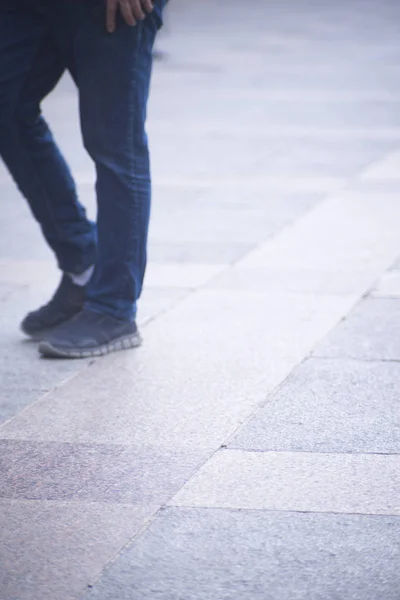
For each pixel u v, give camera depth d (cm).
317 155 954
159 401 406
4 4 441
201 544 296
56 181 476
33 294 564
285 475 338
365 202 764
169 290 560
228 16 2561
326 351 459
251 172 885
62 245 482
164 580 277
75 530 306
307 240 661
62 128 1121
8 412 401
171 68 1622
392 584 272
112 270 463
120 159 451
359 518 308
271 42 1983
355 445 361
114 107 445
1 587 276
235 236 677
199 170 896
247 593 270
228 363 446
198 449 361
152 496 327
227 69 1602
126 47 438
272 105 1253
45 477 343
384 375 428
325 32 2159
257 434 371
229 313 517
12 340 492
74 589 274
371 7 2791
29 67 452
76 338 462
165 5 451
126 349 469
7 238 688
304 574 278
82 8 434
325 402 400
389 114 1176
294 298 540
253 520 309
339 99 1291
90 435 376
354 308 520
